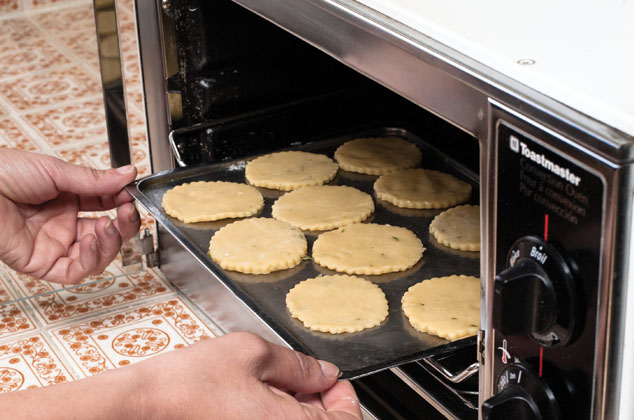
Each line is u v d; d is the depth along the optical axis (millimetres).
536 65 528
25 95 1140
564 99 493
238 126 1106
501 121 526
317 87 1135
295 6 718
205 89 1057
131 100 1067
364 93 1180
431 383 718
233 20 1029
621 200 461
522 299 524
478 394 684
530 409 554
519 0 648
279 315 834
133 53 1028
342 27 662
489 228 564
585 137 468
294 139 1167
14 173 956
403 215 1027
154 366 580
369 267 902
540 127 497
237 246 943
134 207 1044
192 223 1002
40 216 1032
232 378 592
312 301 842
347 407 665
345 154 1148
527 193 521
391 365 688
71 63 1087
